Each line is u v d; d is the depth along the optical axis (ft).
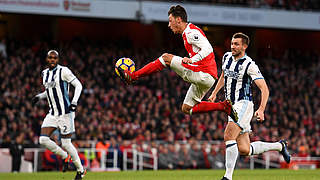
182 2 95.45
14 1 86.07
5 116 70.79
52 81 32.42
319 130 90.79
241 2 102.53
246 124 27.76
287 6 103.55
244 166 67.62
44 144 32.24
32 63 87.04
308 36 129.29
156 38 116.47
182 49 110.63
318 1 109.60
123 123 76.18
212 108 27.27
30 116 72.08
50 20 111.45
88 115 74.64
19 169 58.03
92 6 91.76
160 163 64.85
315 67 112.98
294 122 87.04
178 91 90.99
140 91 87.35
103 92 83.41
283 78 104.68
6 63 84.07
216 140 75.05
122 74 25.93
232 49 27.76
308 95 101.09
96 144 63.05
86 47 98.32
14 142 61.72
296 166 71.51
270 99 93.71
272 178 33.01
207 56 25.67
